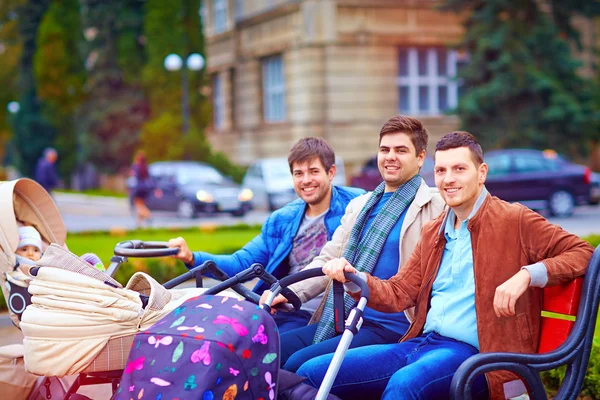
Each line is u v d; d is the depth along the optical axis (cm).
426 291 387
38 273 367
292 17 3122
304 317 468
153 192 2362
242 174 3203
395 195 431
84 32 4059
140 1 3916
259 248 500
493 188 2011
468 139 369
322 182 476
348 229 448
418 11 3062
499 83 2689
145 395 313
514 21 2723
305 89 3073
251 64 3428
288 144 3197
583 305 351
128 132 3884
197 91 3478
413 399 345
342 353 340
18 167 4522
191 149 3156
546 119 2678
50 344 356
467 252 373
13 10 4547
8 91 4712
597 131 2722
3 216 439
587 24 3162
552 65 2753
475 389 355
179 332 321
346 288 386
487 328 360
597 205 2130
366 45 3047
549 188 2000
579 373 351
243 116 3541
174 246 479
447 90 3125
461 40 2823
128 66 3881
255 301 393
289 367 398
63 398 405
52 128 4462
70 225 2217
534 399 344
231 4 3581
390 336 418
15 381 432
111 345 360
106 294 362
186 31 3450
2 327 812
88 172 4338
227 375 312
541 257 361
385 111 3078
